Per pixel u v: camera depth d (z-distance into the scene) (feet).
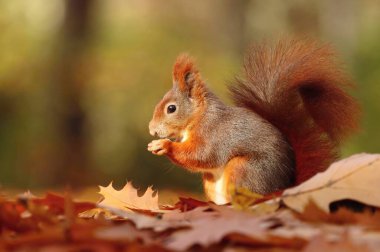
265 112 33.30
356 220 20.95
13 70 111.86
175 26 143.64
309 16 164.76
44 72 111.45
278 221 20.99
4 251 18.90
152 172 108.99
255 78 33.58
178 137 34.55
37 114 110.63
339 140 32.63
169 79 115.34
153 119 34.88
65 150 108.17
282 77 33.06
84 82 109.91
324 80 32.71
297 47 33.40
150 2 165.89
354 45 126.11
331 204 24.97
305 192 23.88
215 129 32.63
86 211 27.45
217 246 18.95
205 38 145.48
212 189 33.24
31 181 106.32
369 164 24.31
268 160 31.37
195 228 20.07
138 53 117.39
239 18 143.23
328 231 19.76
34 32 121.19
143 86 113.70
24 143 108.58
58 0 118.11
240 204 24.26
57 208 24.93
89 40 113.60
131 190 29.48
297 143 32.30
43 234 18.99
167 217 24.35
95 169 109.40
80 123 109.60
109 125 113.91
